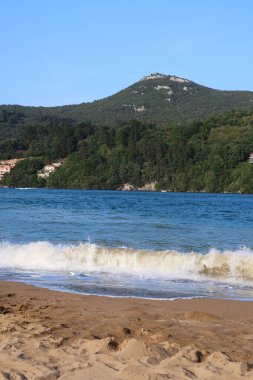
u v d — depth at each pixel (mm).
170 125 153250
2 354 5176
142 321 6922
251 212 38188
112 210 37375
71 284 10359
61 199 61594
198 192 113438
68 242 16828
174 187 118250
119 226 22922
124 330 6281
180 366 4766
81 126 159750
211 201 63219
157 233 20375
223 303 8422
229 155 114938
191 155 122875
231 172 111562
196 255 12836
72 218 27516
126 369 4617
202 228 23016
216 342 5879
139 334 6207
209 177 112438
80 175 132625
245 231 21969
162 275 11570
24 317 7137
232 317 7391
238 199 71750
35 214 30484
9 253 13789
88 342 5562
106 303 8273
